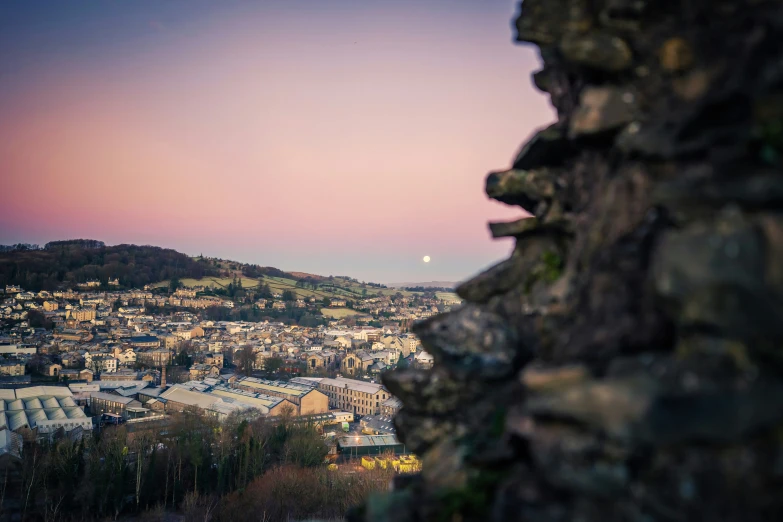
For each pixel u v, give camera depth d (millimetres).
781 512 3385
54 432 99500
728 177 3809
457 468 5176
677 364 3762
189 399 145750
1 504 60500
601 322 4516
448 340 6020
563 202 5879
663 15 4730
